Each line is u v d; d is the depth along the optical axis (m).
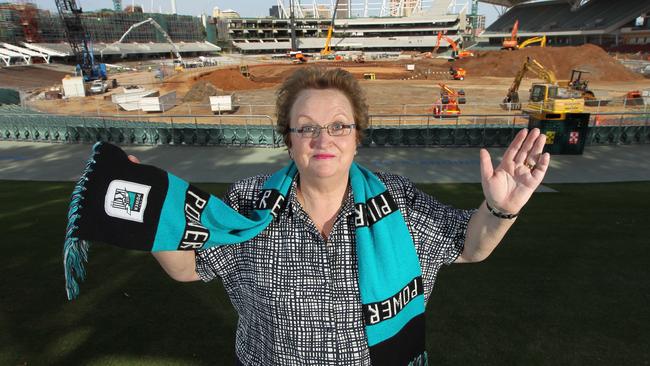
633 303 4.88
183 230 1.37
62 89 43.94
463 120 23.06
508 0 109.56
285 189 1.50
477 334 4.31
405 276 1.47
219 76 49.78
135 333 4.36
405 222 1.50
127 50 112.88
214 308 4.80
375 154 14.32
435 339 4.23
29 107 33.81
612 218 7.73
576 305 4.84
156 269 5.77
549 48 57.34
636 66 58.56
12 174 12.05
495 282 5.36
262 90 44.25
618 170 12.03
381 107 29.84
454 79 51.75
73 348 4.13
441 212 1.53
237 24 141.00
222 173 12.38
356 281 1.46
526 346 4.12
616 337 4.27
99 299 5.04
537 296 5.02
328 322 1.48
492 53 61.03
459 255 1.53
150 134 16.31
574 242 6.60
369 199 1.47
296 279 1.46
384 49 128.25
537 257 6.07
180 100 34.31
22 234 7.05
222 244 1.42
